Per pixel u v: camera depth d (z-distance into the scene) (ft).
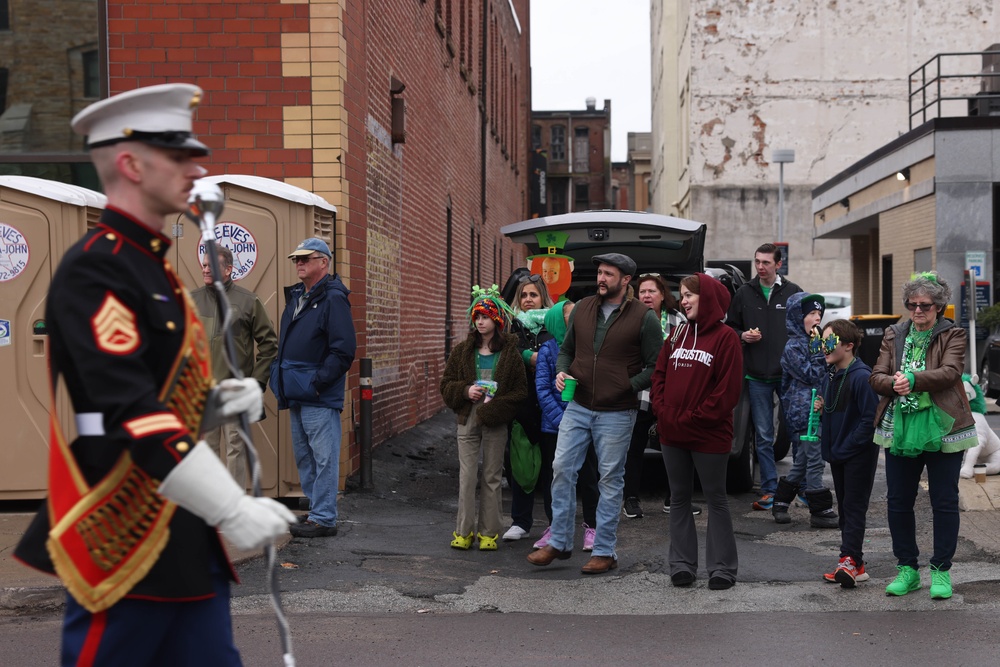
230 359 9.08
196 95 8.61
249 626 18.53
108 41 31.60
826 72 122.62
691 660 16.70
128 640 8.47
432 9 52.90
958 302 63.26
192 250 28.32
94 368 7.95
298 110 31.48
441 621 19.08
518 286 29.76
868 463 21.34
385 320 40.88
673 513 22.07
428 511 29.91
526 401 26.00
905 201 71.20
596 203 246.27
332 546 24.63
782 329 30.68
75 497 8.28
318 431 25.21
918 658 16.66
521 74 124.16
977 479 30.07
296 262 25.39
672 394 21.56
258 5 31.42
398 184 43.45
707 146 123.85
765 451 30.94
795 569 23.15
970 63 121.49
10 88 31.89
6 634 17.89
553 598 20.80
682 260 35.12
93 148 8.55
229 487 8.00
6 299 27.25
